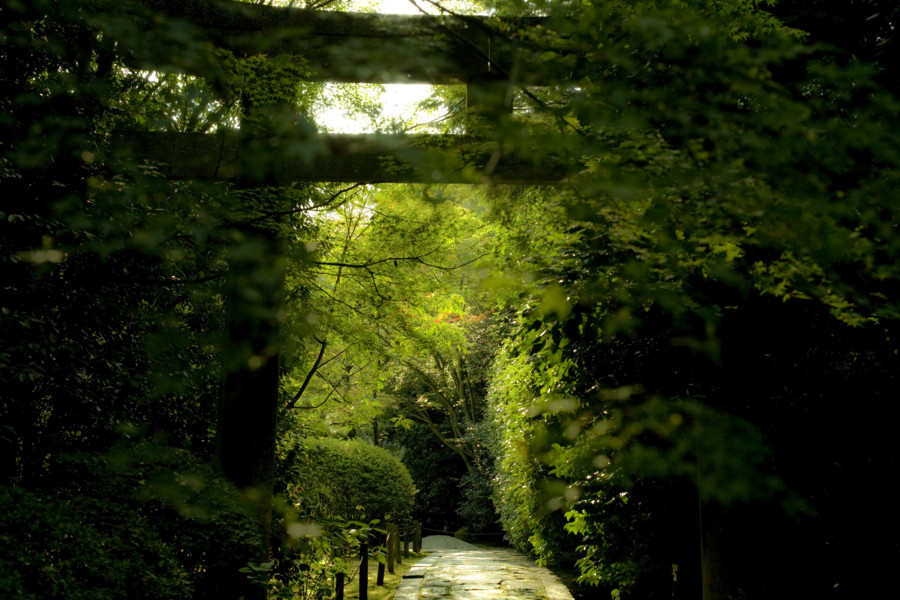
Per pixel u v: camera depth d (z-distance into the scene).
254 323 4.41
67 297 4.18
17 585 2.70
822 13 3.96
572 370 6.00
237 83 4.02
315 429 8.04
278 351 4.59
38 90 4.04
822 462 4.15
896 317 2.92
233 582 4.49
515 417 8.38
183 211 4.12
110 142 4.54
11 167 3.91
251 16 4.21
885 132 2.70
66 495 3.88
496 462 12.88
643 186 2.58
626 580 6.25
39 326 3.92
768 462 4.25
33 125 3.95
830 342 4.20
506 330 7.92
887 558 3.83
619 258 3.11
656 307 4.66
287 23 4.22
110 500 3.97
